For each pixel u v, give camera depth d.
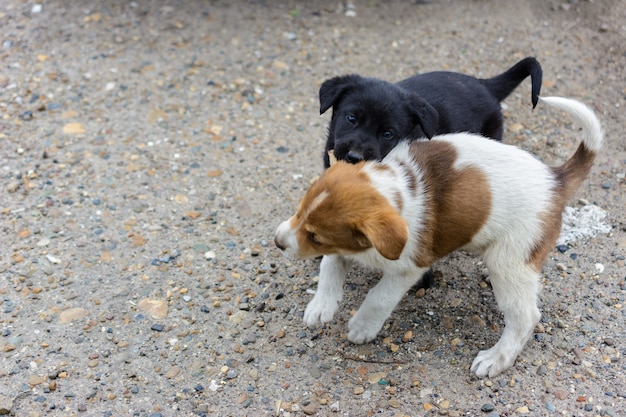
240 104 2.15
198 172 1.99
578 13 2.39
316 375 1.66
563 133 2.10
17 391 1.63
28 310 1.73
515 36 2.34
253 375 1.66
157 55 2.26
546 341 1.71
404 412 1.62
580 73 2.24
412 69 2.24
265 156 2.03
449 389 1.65
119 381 1.65
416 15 2.41
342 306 1.77
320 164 2.02
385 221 1.53
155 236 1.86
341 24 2.38
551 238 1.64
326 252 1.61
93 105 2.12
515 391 1.64
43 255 1.82
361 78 1.81
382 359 1.69
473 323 1.74
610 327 1.73
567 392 1.64
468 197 1.62
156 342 1.70
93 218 1.89
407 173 1.63
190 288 1.78
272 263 1.83
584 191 1.96
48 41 2.29
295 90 2.19
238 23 2.37
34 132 2.05
